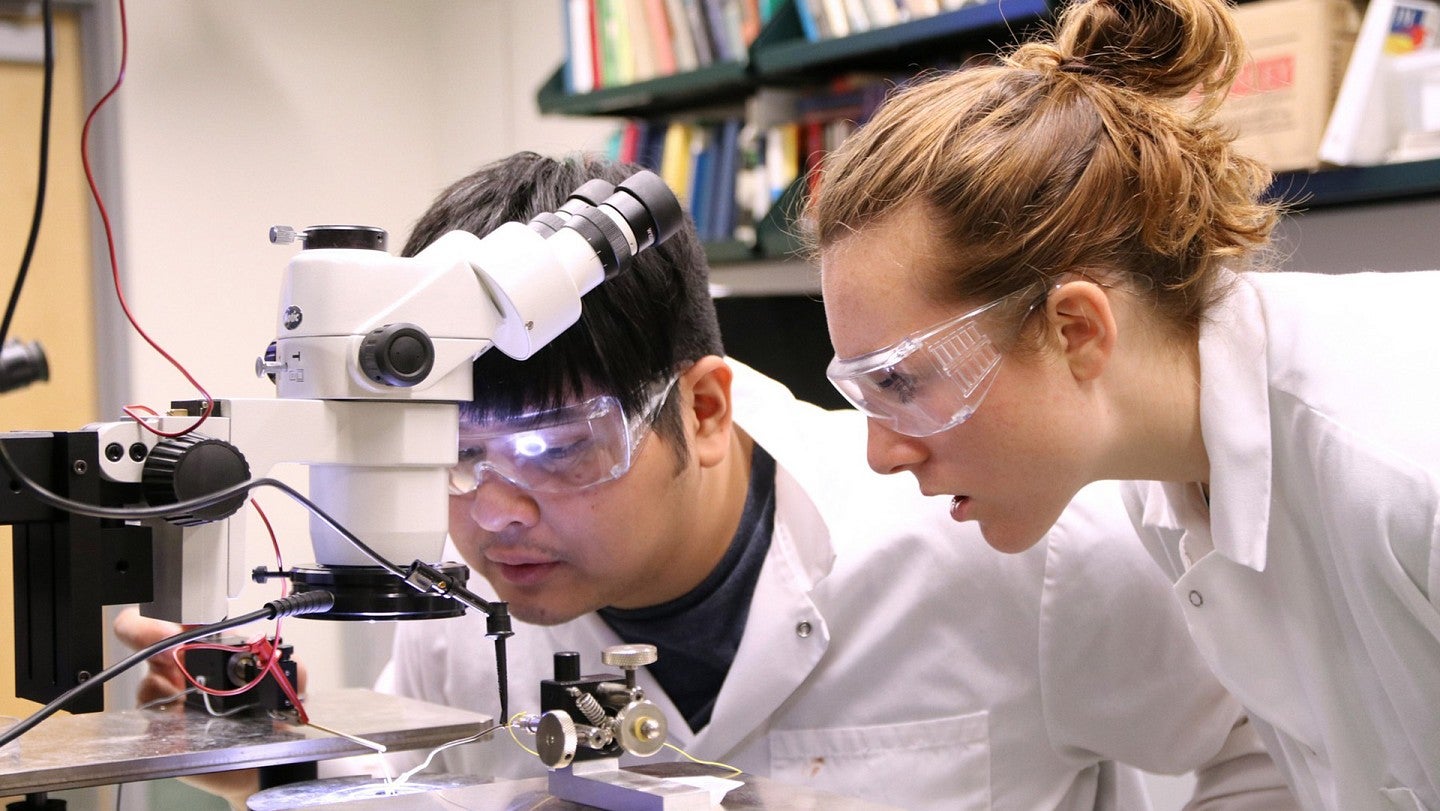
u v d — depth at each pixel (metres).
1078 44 1.06
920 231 0.97
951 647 1.36
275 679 1.20
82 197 3.46
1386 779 1.09
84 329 3.47
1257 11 2.09
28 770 0.96
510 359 1.02
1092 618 1.31
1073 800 1.44
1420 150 2.00
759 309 2.44
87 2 3.44
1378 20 2.00
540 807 0.91
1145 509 1.23
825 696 1.38
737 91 3.18
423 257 0.91
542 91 3.46
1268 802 1.36
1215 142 1.03
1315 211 2.30
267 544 3.11
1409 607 0.97
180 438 0.88
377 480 0.91
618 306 1.07
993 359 0.96
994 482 1.00
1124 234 0.97
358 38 3.95
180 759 1.01
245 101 3.73
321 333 0.88
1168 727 1.37
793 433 1.40
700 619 1.34
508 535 1.12
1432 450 0.95
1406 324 1.03
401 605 0.91
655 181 1.01
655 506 1.16
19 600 0.96
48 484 0.89
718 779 0.96
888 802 1.35
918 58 2.87
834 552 1.33
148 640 1.29
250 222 3.74
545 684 0.95
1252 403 1.04
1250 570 1.10
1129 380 1.01
